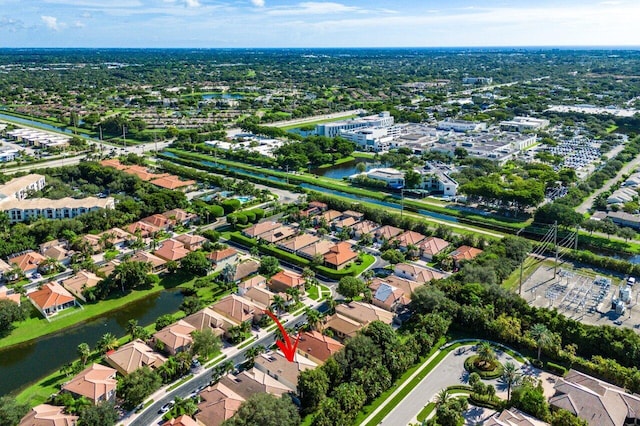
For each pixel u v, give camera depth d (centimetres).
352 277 17788
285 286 18125
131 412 12281
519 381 12900
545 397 12669
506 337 14962
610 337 14088
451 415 11438
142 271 18350
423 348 14438
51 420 11281
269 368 13650
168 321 15700
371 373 12738
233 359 14462
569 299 17538
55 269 19750
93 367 13312
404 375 13750
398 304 17125
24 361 14462
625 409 11944
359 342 13662
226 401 12006
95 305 17425
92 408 11475
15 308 15838
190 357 13888
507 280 19100
